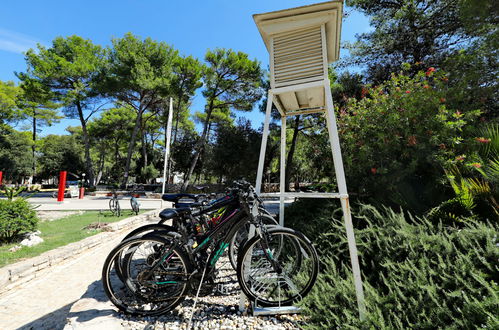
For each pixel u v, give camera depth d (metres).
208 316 1.78
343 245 2.35
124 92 17.61
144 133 26.86
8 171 23.70
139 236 1.85
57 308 2.77
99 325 1.65
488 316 1.17
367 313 1.47
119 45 17.78
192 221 1.96
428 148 2.97
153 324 1.68
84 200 14.59
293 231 1.86
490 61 4.44
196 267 1.86
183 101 19.38
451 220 2.24
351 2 7.85
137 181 32.44
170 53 18.56
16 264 3.57
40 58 18.36
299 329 1.58
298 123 13.84
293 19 1.82
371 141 3.44
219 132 20.53
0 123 23.56
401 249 1.96
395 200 2.86
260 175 1.92
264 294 2.01
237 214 1.90
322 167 4.58
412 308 1.47
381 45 7.69
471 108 3.67
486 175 2.31
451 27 6.36
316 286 1.96
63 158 33.06
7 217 4.79
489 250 1.53
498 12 4.32
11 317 2.58
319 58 1.80
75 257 4.43
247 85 18.41
